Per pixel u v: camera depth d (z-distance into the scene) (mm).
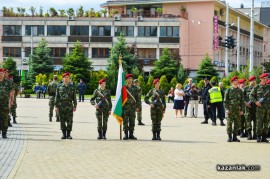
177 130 20969
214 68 67250
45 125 22016
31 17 77375
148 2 79125
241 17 92062
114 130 20500
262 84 16828
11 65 65625
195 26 77812
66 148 14602
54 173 10664
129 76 17359
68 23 76688
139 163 12039
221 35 82750
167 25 75438
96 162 12156
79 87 48375
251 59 50906
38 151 13859
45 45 67375
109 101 17266
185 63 76875
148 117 28969
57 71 65062
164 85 58906
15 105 22922
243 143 16297
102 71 64312
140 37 75875
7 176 10156
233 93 16703
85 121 24859
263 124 16688
